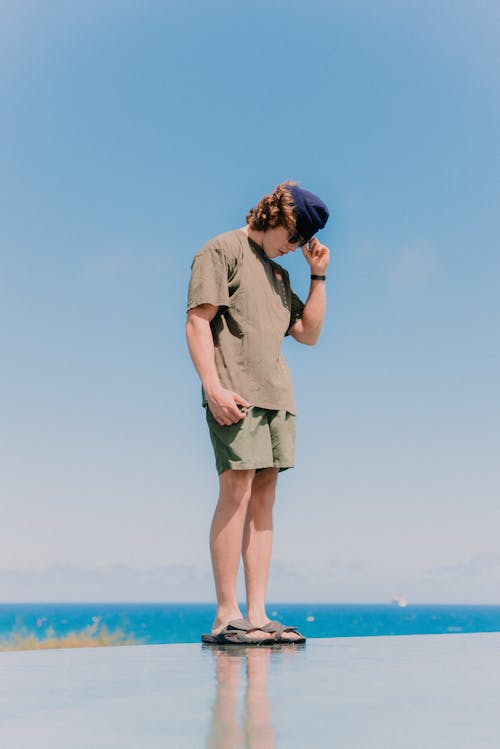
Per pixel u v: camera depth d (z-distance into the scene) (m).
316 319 3.08
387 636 3.13
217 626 2.71
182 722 1.00
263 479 2.88
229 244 2.81
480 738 0.90
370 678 1.52
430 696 1.26
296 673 1.62
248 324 2.79
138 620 86.00
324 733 0.93
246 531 2.88
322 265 3.08
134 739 0.89
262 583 2.86
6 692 1.31
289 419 2.87
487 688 1.37
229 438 2.70
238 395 2.68
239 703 1.17
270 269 2.91
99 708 1.13
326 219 2.92
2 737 0.91
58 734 0.93
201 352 2.73
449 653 2.23
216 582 2.74
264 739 0.89
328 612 118.50
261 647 2.48
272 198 2.85
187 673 1.62
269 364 2.80
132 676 1.57
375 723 1.00
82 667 1.77
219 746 0.85
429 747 0.84
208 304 2.75
